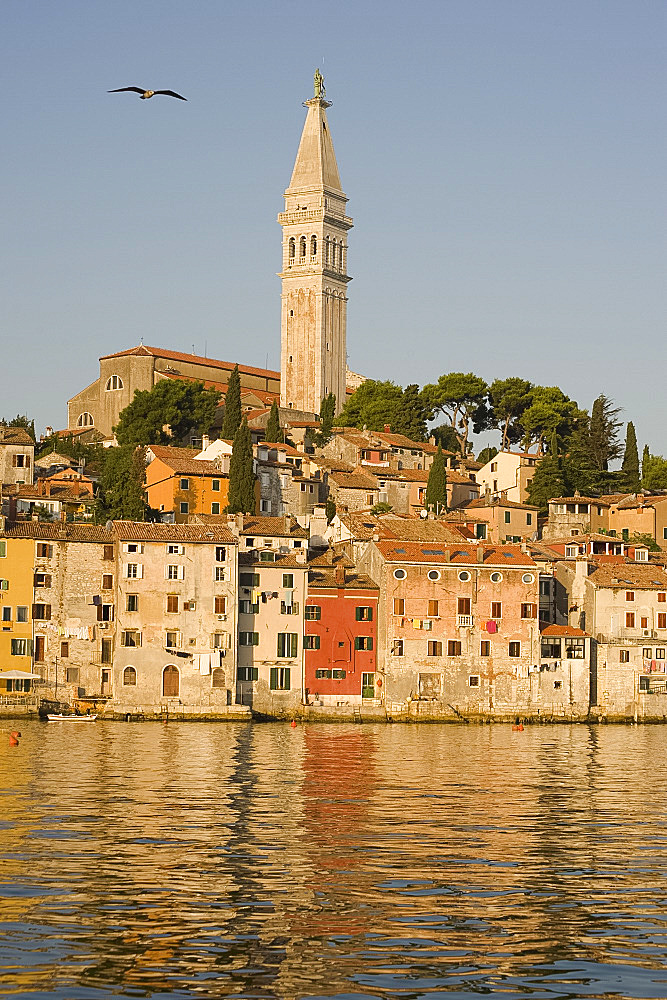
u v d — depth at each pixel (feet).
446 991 151.84
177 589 529.45
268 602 547.08
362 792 308.19
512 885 202.69
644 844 241.14
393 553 563.89
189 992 150.00
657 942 171.53
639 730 539.29
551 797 307.58
